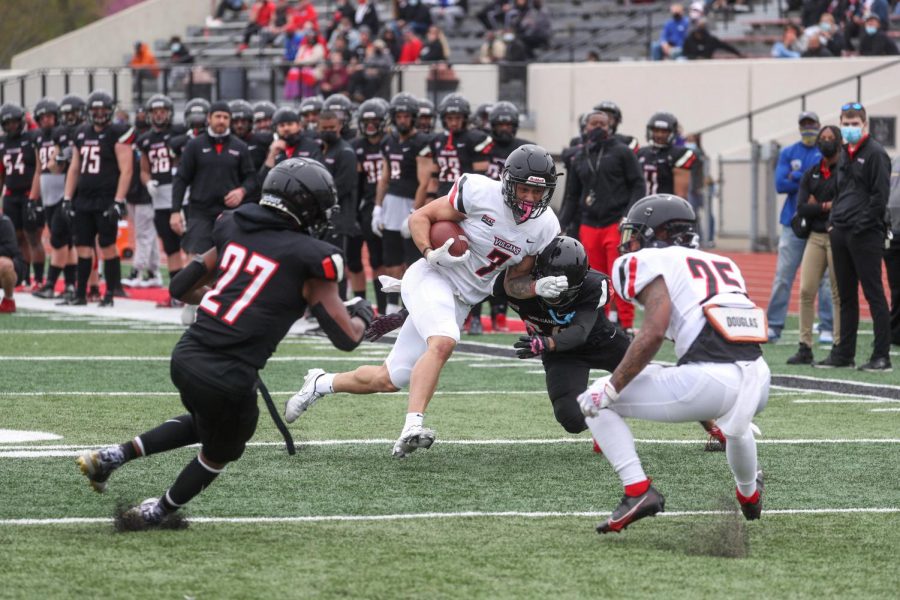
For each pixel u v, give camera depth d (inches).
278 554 730.2
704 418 764.0
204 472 766.5
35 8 4749.0
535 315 970.7
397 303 1982.0
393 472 956.0
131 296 2251.5
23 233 2257.6
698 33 3334.2
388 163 1854.1
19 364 1473.9
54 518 804.6
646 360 738.8
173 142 2102.6
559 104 3388.3
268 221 745.0
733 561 735.1
